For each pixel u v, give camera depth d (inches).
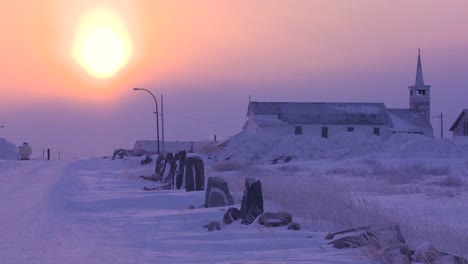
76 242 629.6
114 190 1386.6
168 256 540.7
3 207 1000.2
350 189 1355.8
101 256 540.4
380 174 1921.8
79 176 1982.0
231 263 484.1
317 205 824.9
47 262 506.6
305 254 517.3
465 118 3961.6
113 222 825.5
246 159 3053.6
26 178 1844.2
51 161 3420.3
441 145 2699.3
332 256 491.5
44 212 933.8
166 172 1658.5
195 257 532.4
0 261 508.7
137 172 2076.8
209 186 983.6
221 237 658.2
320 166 2406.5
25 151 4119.1
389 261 453.1
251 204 782.5
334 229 683.4
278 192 1021.2
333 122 4116.6
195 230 741.9
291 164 2596.0
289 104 4239.7
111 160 3713.1
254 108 4202.8
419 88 4453.7
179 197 1087.0
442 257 453.1
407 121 4338.1
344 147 3134.8
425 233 611.2
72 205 1041.5
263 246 582.6
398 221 678.5
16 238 649.6
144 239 657.0
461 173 1964.8
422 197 1160.2
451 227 676.7
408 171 1972.2
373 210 746.2
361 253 493.4
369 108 4261.8
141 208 1014.4
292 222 726.5
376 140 3243.1
